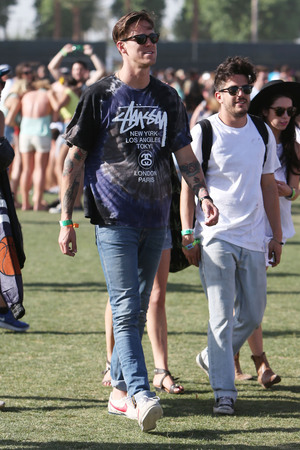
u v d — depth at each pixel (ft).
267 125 22.49
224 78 21.39
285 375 24.95
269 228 23.67
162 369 23.65
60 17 406.41
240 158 21.57
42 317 32.37
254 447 18.61
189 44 186.39
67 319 32.07
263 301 22.22
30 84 63.16
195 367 25.79
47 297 36.27
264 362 24.03
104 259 19.77
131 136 19.36
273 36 395.34
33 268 43.39
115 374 20.84
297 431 19.81
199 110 60.18
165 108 19.58
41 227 57.77
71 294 37.01
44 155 65.10
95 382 23.94
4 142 21.76
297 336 29.48
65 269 43.29
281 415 21.20
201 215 22.15
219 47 186.39
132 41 19.04
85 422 20.38
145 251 20.16
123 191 19.49
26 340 28.86
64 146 62.39
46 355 26.89
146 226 19.70
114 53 153.89
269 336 29.48
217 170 21.68
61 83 59.98
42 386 23.45
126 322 19.58
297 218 65.10
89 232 57.47
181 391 23.25
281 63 186.29
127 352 19.35
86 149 19.63
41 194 66.64
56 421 20.39
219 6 393.09
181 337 29.37
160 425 20.24
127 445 18.66
